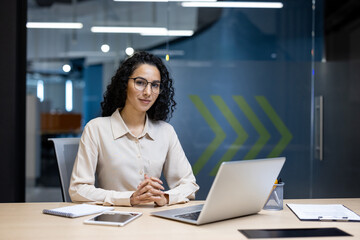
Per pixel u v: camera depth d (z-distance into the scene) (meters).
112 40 3.38
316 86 3.52
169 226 1.30
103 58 3.37
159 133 2.02
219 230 1.27
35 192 3.37
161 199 1.62
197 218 1.37
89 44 3.37
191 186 1.84
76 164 1.83
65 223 1.33
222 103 3.50
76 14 3.36
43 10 3.32
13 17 3.04
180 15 3.44
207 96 3.49
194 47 3.46
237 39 3.48
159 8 3.43
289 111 3.53
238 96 3.51
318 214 1.47
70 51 3.36
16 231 1.23
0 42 3.02
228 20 3.48
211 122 3.50
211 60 3.48
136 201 1.61
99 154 1.90
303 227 1.31
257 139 3.53
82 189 1.70
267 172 1.40
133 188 1.90
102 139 1.88
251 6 3.49
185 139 3.50
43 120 3.35
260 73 3.51
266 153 3.53
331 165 3.53
